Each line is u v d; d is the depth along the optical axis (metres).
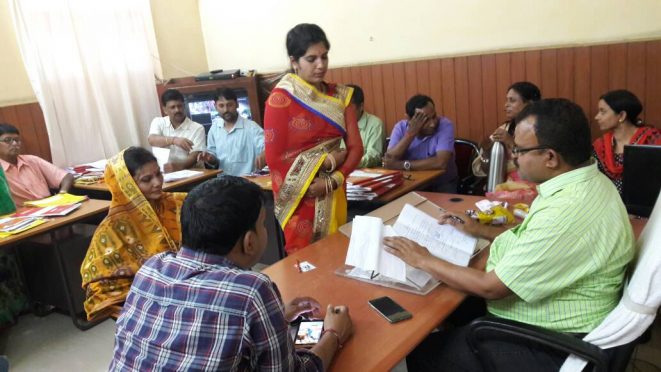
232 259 0.99
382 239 1.43
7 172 3.20
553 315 1.18
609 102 2.42
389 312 1.21
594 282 1.14
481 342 1.25
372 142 3.24
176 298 0.91
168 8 4.53
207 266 0.95
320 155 1.81
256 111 4.21
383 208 1.88
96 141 4.11
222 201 0.94
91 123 4.05
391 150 2.92
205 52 4.86
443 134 2.92
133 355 0.93
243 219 0.95
